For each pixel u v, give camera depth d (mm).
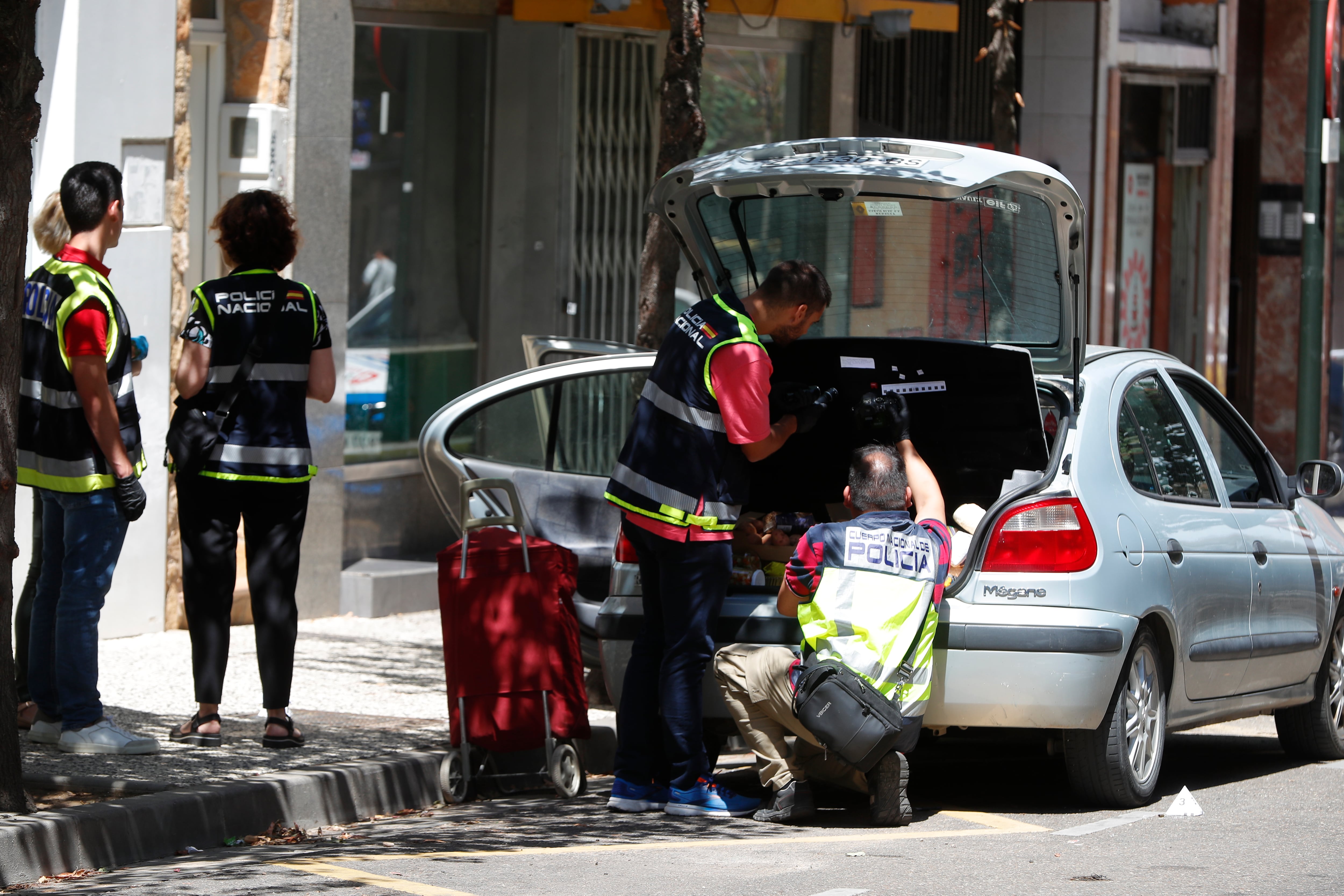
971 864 20125
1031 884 19062
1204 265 65062
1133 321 63062
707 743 24969
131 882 18969
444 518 43469
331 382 24938
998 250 24109
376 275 41531
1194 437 26250
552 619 24297
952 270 24672
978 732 25000
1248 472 28141
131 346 24609
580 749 26891
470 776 24094
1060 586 22156
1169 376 26516
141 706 27891
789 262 22750
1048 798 25156
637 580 23906
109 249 26766
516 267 44844
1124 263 62406
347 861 20297
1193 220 65250
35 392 23484
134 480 23422
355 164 40875
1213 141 64562
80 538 23484
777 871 19719
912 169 22406
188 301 35562
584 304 46219
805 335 25953
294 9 37594
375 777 23250
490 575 24188
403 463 42156
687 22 31781
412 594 40188
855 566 21828
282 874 19453
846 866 20031
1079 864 20188
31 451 23469
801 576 22031
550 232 44875
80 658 23578
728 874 19562
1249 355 68562
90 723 23719
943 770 27875
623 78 46875
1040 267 23766
